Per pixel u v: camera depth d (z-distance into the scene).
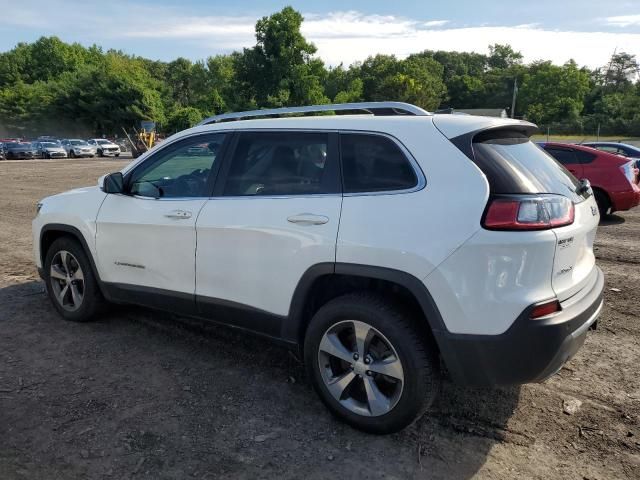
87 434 2.95
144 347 4.09
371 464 2.73
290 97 56.09
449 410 3.25
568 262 2.74
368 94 88.75
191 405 3.26
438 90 95.81
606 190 9.94
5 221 9.98
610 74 109.38
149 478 2.60
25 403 3.26
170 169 3.86
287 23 54.22
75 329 4.43
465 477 2.64
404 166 2.86
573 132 58.69
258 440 2.92
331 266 2.93
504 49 134.50
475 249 2.54
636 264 6.73
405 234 2.71
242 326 3.48
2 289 5.52
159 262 3.80
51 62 101.75
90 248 4.25
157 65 120.00
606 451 2.86
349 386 3.02
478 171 2.66
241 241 3.32
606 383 3.60
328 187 3.07
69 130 78.94
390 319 2.79
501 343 2.55
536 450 2.86
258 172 3.39
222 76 97.19
